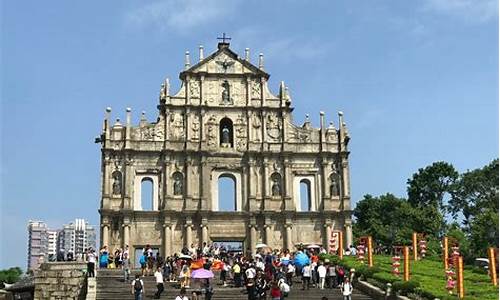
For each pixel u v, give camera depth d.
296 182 94.69
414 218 125.12
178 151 92.81
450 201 137.25
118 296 52.41
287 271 59.25
